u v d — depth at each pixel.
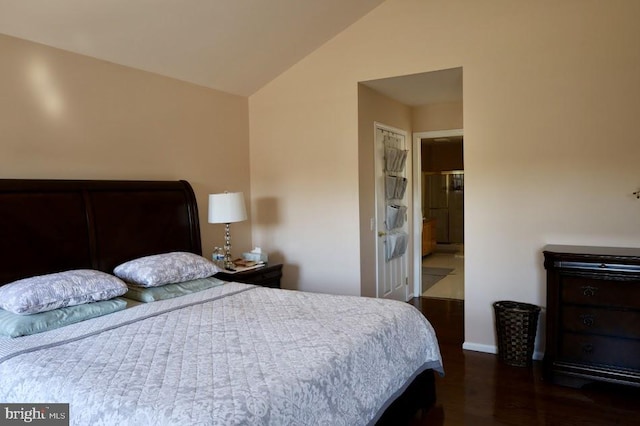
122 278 2.96
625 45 3.12
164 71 3.65
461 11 3.62
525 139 3.45
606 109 3.20
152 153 3.62
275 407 1.47
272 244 4.67
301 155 4.43
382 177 4.75
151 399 1.46
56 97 2.95
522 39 3.42
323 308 2.62
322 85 4.27
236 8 3.21
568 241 3.36
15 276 2.59
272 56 4.08
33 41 2.81
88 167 3.15
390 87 4.34
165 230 3.52
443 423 2.60
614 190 3.20
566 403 2.81
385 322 2.37
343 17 3.90
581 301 2.96
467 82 3.62
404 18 3.86
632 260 2.78
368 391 2.01
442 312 4.98
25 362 1.82
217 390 1.52
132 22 2.96
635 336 2.83
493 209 3.58
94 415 1.46
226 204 3.77
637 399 2.84
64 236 2.84
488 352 3.68
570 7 3.26
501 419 2.63
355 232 4.20
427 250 9.25
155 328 2.27
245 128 4.66
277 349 1.94
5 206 2.56
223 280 3.71
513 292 3.56
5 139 2.69
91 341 2.07
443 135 5.38
